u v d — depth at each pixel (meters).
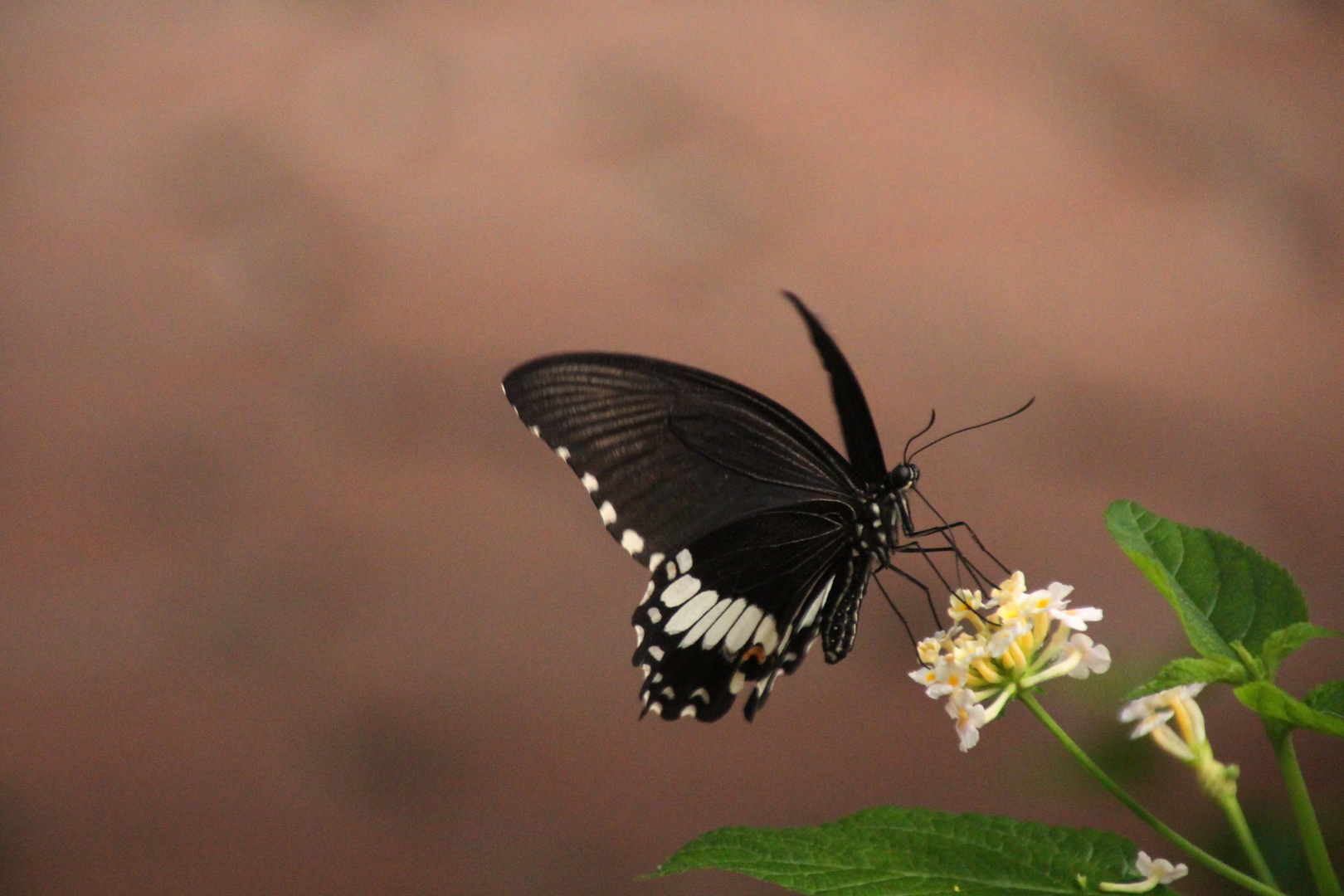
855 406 0.84
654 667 0.84
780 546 0.84
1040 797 0.98
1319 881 0.78
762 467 0.84
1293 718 0.77
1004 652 0.79
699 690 0.85
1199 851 0.78
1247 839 0.78
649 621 0.84
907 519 0.84
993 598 0.80
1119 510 0.80
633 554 0.84
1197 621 0.79
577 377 0.83
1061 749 0.94
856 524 0.84
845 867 0.78
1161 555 0.79
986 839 0.78
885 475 0.84
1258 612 0.79
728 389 0.84
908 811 0.79
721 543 0.84
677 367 0.84
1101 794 0.94
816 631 0.85
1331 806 0.91
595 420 0.83
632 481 0.84
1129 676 0.94
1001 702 0.79
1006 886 0.78
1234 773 0.78
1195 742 0.78
